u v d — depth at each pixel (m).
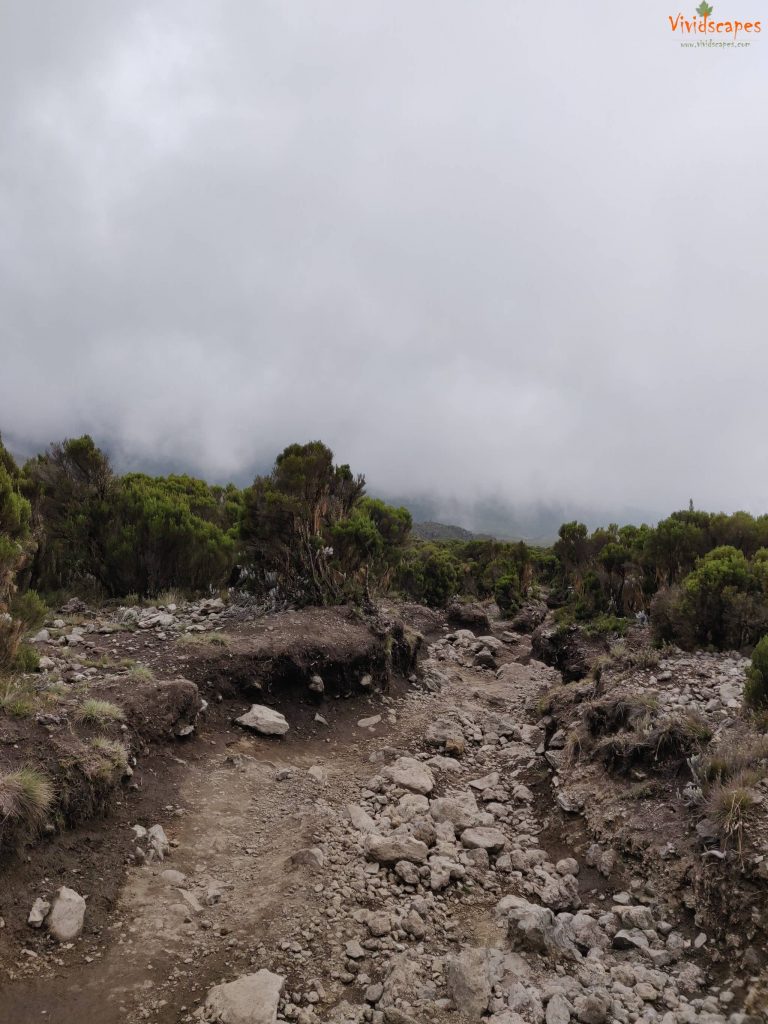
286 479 12.66
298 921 4.57
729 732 6.19
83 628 9.90
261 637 9.67
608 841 5.71
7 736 5.34
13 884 4.39
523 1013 3.79
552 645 13.85
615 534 19.38
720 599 9.81
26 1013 3.59
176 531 12.77
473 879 5.39
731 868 4.49
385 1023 3.70
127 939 4.26
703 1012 3.77
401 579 19.98
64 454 13.29
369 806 6.73
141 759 6.35
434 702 10.91
